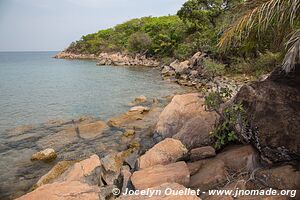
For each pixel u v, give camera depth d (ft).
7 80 98.17
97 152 30.35
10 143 33.68
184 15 124.67
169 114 29.76
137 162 21.61
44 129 38.96
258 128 17.57
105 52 229.25
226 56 80.74
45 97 63.93
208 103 23.34
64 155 29.81
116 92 68.44
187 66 91.50
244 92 19.40
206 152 19.76
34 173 25.95
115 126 38.47
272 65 60.90
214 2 115.14
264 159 17.04
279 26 16.51
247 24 15.51
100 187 19.98
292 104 16.97
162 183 16.49
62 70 137.80
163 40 142.92
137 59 158.51
